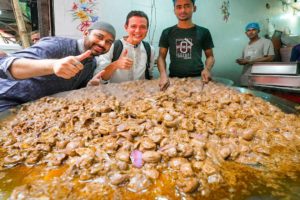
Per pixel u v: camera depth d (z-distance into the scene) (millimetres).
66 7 3266
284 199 771
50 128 1314
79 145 1089
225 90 1999
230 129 1242
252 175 908
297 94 2611
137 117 1364
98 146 1065
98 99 1773
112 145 1037
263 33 5996
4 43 3525
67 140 1151
